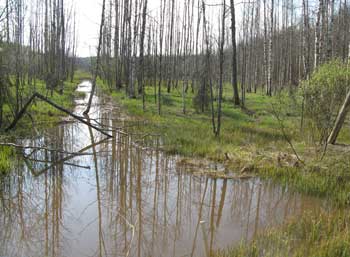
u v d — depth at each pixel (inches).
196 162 353.7
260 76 1547.7
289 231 197.2
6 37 445.1
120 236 199.2
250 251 171.2
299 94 431.8
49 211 231.9
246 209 243.9
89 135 504.1
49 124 551.2
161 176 314.2
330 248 170.4
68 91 1101.1
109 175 315.9
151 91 1023.6
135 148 420.2
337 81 386.6
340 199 252.2
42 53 1365.7
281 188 285.7
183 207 246.1
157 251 181.9
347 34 1167.0
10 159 337.4
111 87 1241.4
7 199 251.4
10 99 450.9
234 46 757.3
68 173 318.7
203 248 185.3
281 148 403.9
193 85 1094.4
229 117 655.1
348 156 347.3
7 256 172.9
